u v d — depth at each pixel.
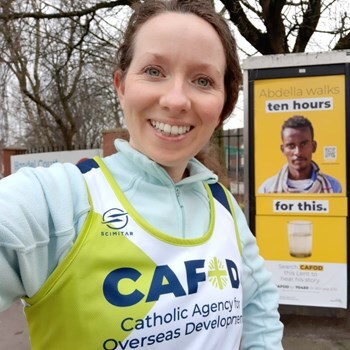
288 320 3.80
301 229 3.64
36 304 0.89
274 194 3.69
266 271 1.37
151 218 1.04
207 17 1.08
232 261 1.16
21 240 0.81
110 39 8.27
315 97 3.56
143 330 0.91
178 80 1.03
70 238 0.89
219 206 1.28
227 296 1.08
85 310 0.88
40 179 0.91
